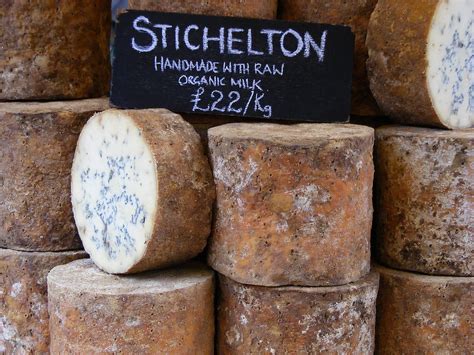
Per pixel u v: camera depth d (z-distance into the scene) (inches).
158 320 41.0
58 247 48.1
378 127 48.5
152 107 46.5
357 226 42.6
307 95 46.0
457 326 45.1
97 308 40.7
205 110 46.4
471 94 48.1
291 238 41.2
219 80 46.2
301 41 45.7
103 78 53.1
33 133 46.8
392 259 46.6
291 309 41.8
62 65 49.8
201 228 42.9
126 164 42.7
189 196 41.9
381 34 45.4
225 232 42.5
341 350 42.5
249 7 46.5
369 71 46.7
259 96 46.1
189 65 46.2
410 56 44.3
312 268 41.6
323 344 42.1
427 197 44.9
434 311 45.2
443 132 45.3
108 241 44.1
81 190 46.3
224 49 46.0
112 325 40.7
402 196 45.7
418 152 44.8
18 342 48.3
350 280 42.7
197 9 46.1
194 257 46.0
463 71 47.0
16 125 46.7
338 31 45.7
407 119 47.1
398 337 46.3
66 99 50.4
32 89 49.3
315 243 41.3
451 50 45.6
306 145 40.5
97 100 50.6
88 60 51.1
